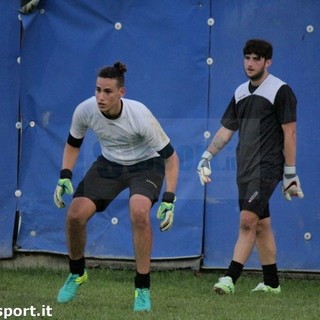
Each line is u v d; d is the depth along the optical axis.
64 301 25.17
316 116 31.47
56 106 32.06
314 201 31.52
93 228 32.06
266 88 27.48
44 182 32.12
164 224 23.69
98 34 31.89
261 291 28.61
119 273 31.47
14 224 32.16
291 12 31.50
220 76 31.69
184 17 31.67
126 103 23.84
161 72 31.78
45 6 32.00
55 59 32.00
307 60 31.47
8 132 32.00
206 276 31.41
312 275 31.81
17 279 29.97
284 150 27.56
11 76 31.98
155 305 25.27
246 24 31.61
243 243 27.56
